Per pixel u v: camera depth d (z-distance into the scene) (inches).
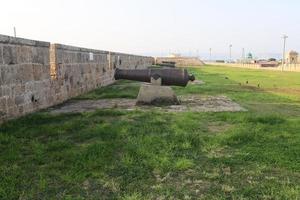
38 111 387.9
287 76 1245.1
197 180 180.4
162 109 394.9
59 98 463.5
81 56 564.7
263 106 440.1
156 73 428.1
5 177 175.3
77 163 197.6
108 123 307.1
